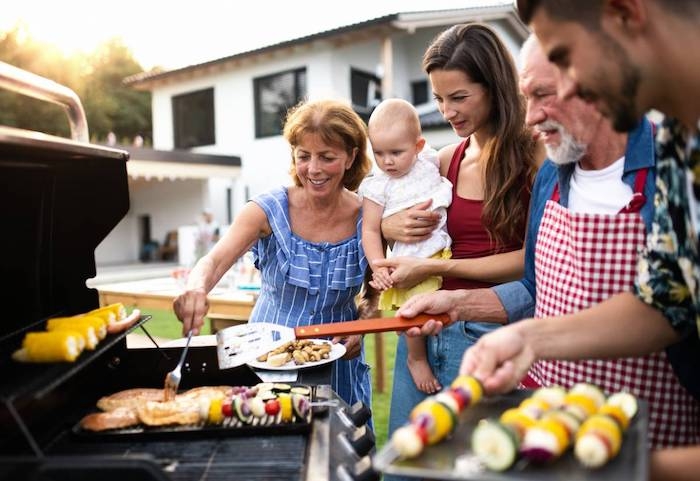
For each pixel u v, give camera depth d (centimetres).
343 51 1315
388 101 240
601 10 88
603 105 94
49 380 114
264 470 121
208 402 142
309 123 205
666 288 121
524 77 143
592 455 92
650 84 91
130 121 3080
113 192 157
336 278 221
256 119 1446
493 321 177
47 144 120
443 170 237
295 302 223
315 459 127
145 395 159
